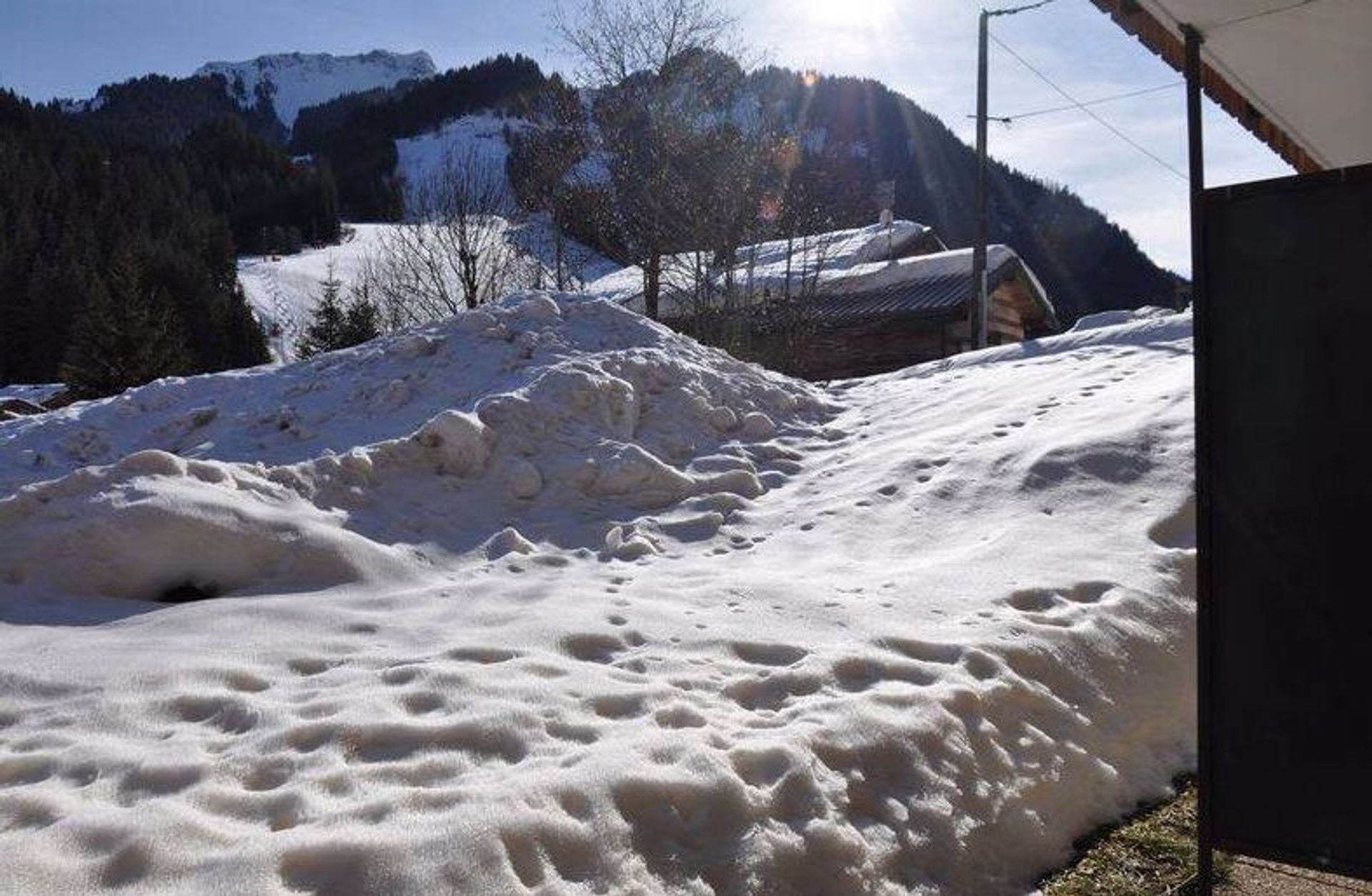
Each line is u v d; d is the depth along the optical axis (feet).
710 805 11.52
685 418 29.68
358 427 30.14
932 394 33.60
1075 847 14.14
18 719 13.25
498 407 26.53
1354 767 11.42
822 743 12.92
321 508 22.09
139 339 118.62
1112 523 22.17
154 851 9.96
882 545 22.27
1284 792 11.73
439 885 9.63
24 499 19.67
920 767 13.28
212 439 31.01
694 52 75.72
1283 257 11.90
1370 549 11.41
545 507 24.36
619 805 11.14
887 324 77.20
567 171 76.74
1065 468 24.43
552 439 26.32
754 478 26.53
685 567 20.89
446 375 32.04
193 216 340.80
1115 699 16.75
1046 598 18.76
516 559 20.95
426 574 20.16
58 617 17.53
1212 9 13.19
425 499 23.53
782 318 69.92
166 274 218.59
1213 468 12.16
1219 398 12.16
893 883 11.87
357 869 9.77
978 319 73.92
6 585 18.58
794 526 23.76
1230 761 12.00
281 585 19.04
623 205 73.36
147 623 16.79
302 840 10.02
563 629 16.26
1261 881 13.46
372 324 103.24
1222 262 12.19
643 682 14.52
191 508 19.29
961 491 24.44
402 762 11.92
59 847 10.00
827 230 76.74
